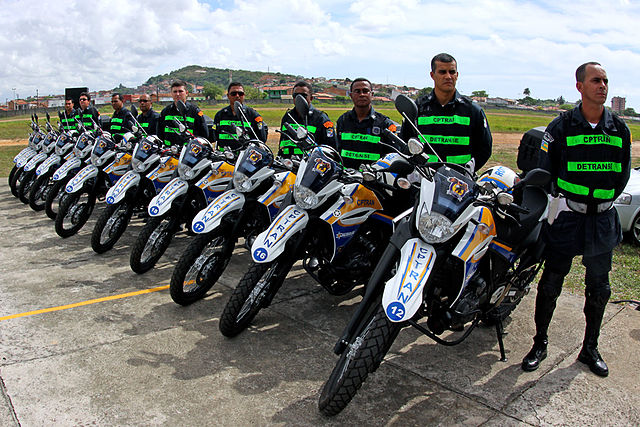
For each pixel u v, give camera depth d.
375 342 2.79
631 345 3.90
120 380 3.37
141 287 5.02
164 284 5.11
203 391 3.27
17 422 2.93
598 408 3.14
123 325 4.18
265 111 55.28
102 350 3.77
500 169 3.93
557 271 3.57
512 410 3.12
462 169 3.31
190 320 4.29
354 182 4.06
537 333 3.67
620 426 2.98
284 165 4.64
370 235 4.21
